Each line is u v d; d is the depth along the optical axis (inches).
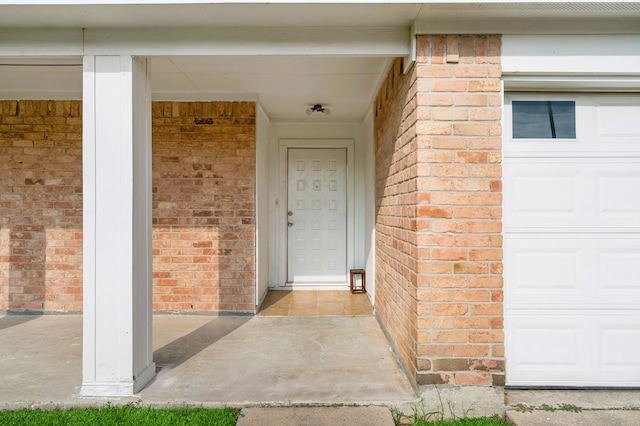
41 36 104.3
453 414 99.0
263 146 206.4
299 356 131.0
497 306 101.3
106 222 104.5
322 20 101.3
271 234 235.1
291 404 99.3
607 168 109.7
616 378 108.7
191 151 181.3
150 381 111.6
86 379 103.6
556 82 104.4
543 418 95.3
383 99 155.6
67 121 180.4
